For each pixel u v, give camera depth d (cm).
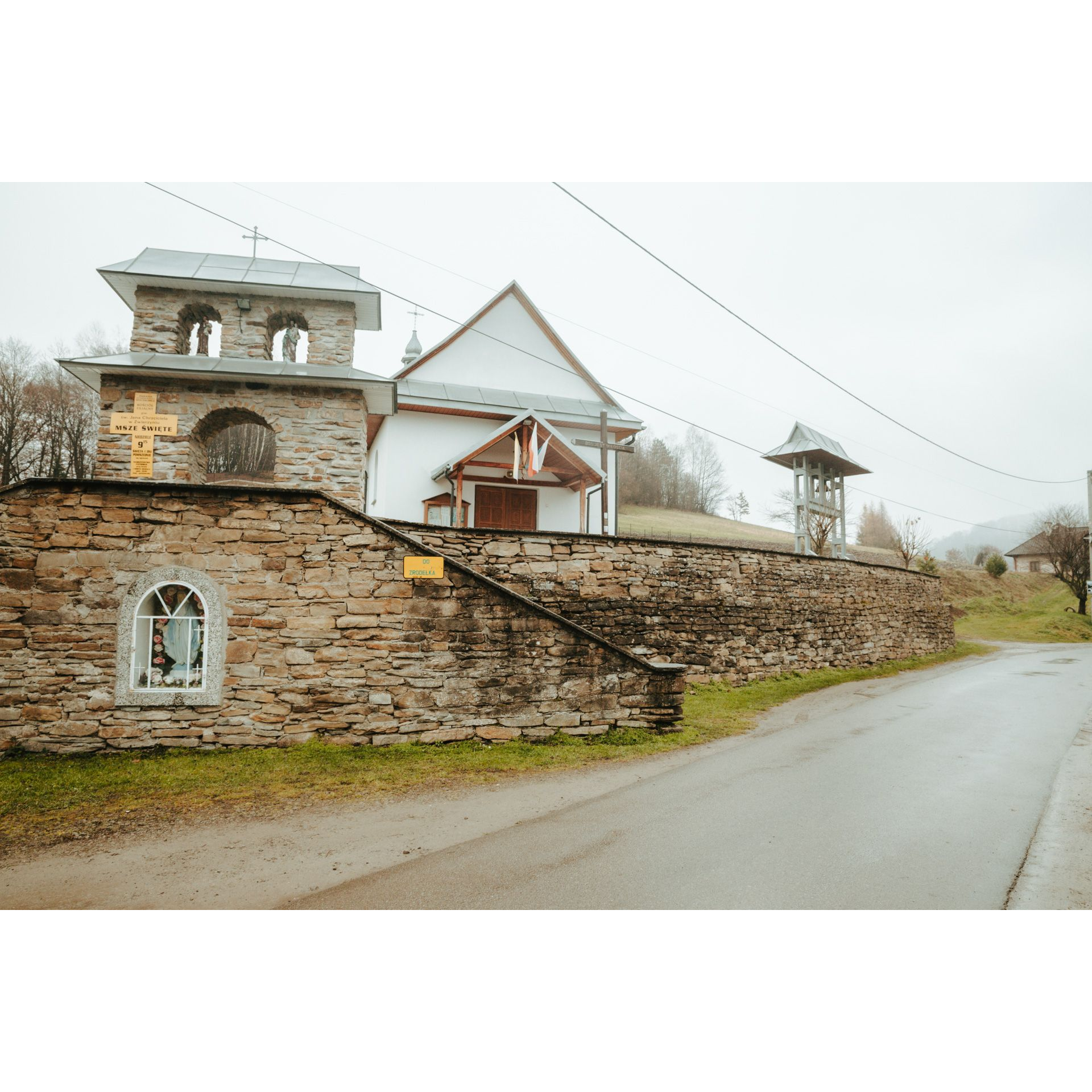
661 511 6316
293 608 834
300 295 1427
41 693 783
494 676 874
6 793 671
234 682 817
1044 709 1205
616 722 914
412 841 565
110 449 1284
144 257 1444
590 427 2000
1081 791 697
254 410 1327
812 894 455
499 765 784
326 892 474
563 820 609
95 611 796
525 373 2138
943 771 769
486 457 1859
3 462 3388
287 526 842
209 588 819
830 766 786
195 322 1491
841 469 2659
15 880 498
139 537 812
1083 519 4922
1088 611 3750
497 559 1151
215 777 723
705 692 1261
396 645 851
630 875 488
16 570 786
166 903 463
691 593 1325
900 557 4144
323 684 835
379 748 830
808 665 1566
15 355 3759
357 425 1352
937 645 2269
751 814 614
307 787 701
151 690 801
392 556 857
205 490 827
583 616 1200
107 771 736
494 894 463
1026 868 499
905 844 542
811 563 1619
